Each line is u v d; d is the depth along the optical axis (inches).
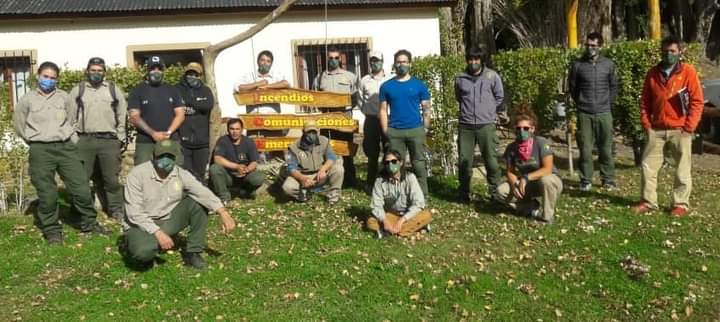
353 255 284.5
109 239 306.5
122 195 339.3
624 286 258.7
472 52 346.6
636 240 300.2
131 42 590.6
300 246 296.8
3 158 350.9
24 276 270.2
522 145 323.6
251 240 304.7
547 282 263.0
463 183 356.5
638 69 428.5
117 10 574.6
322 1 594.9
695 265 274.4
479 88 346.6
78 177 306.8
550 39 837.8
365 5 598.2
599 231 310.5
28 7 573.9
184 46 595.2
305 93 382.0
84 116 320.2
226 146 357.1
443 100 411.2
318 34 605.3
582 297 253.1
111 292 254.5
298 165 356.8
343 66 616.4
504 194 333.4
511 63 463.8
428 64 409.4
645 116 335.3
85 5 582.6
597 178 410.6
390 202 310.0
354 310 242.8
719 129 539.8
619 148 535.2
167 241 263.3
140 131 327.0
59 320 235.8
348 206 351.6
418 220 305.1
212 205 271.1
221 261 280.8
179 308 243.3
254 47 599.8
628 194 369.1
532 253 287.3
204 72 396.8
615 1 1055.0
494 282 261.6
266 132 382.9
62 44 584.4
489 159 349.7
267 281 263.1
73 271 273.3
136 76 398.0
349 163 391.2
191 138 342.0
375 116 368.8
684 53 433.4
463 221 328.2
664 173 422.0
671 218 326.0
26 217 342.6
